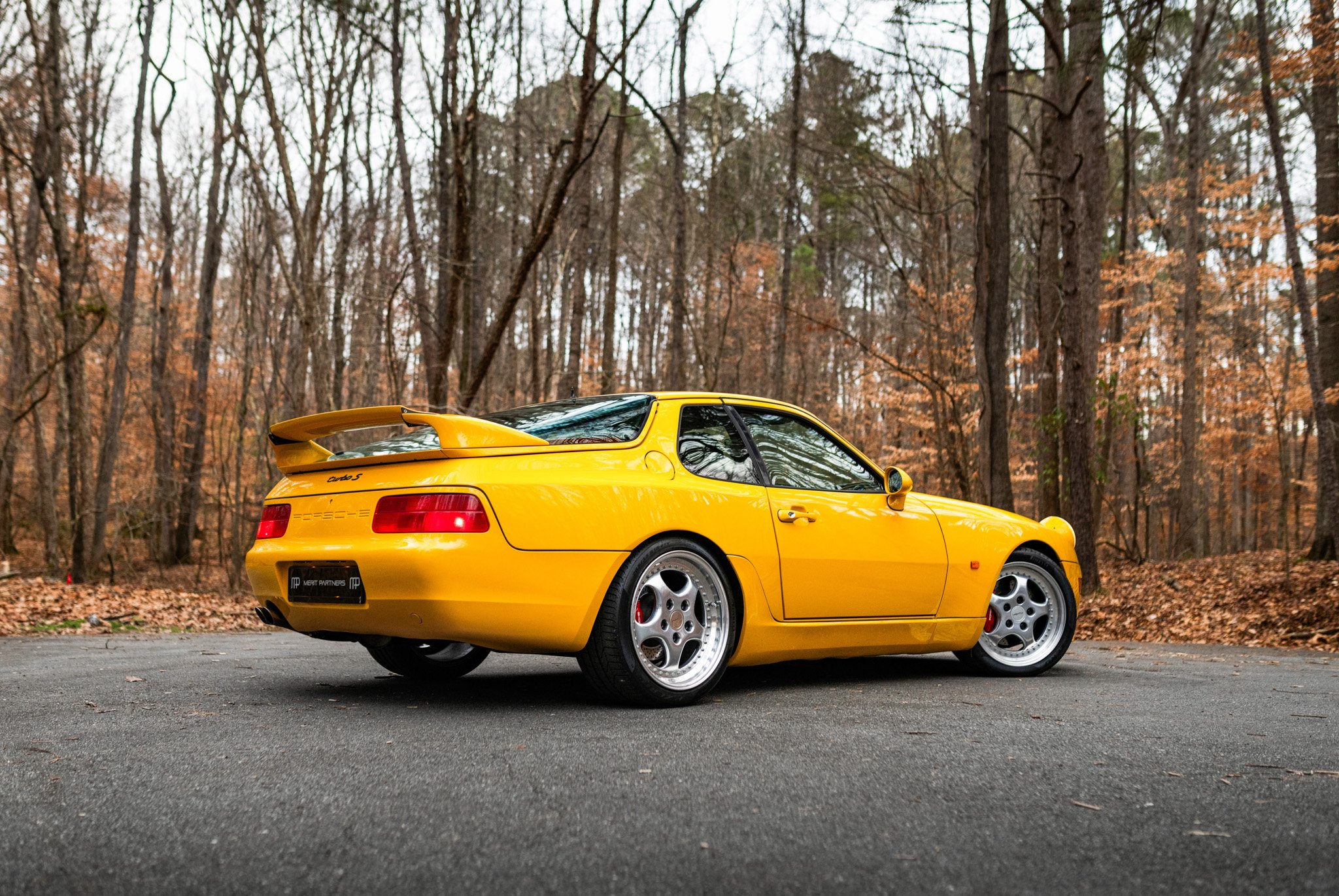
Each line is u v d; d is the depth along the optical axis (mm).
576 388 21000
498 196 27422
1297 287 12812
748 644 4297
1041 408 19016
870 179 20875
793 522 4492
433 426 3758
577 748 3074
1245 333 23172
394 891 1811
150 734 3285
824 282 38406
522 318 34531
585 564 3799
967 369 22516
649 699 3916
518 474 3764
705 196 30094
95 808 2346
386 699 4152
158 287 25922
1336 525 12844
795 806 2418
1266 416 24781
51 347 16344
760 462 4590
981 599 5219
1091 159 19594
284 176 16000
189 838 2113
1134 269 23969
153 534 23625
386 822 2238
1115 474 21828
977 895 1829
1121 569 18641
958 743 3229
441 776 2684
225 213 26516
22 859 1971
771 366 32156
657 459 4188
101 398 26547
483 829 2193
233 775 2688
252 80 21375
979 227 14633
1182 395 24328
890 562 4836
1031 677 5340
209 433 28281
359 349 31156
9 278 21141
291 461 4266
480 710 3852
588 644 3867
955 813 2377
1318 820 2352
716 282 29469
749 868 1956
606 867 1951
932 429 23078
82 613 10242
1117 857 2055
